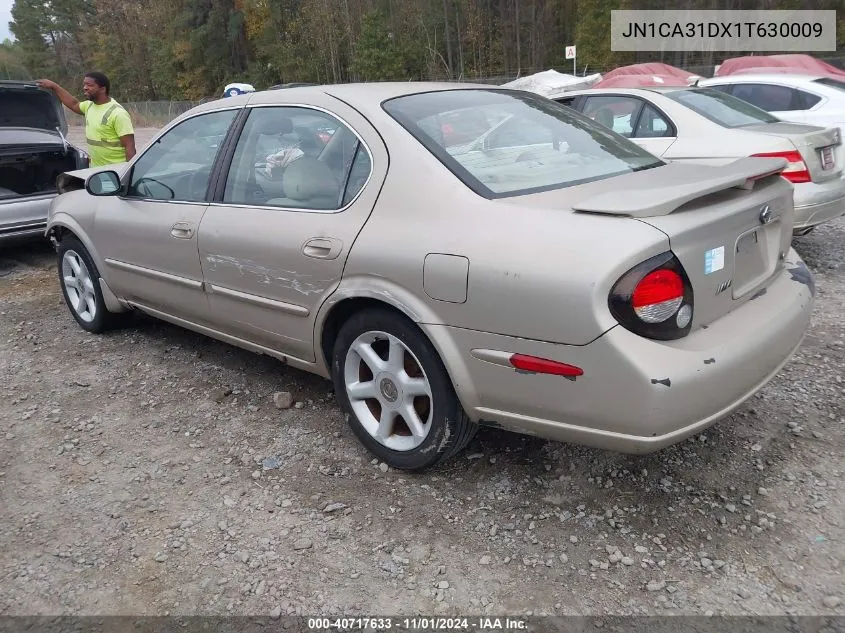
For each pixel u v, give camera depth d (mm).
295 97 3416
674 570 2426
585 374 2301
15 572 2578
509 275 2391
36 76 82875
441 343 2627
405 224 2758
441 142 2900
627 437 2316
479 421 2699
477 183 2711
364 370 3148
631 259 2207
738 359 2393
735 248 2564
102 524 2836
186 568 2561
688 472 2959
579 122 3422
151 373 4285
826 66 12930
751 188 2723
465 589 2396
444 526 2719
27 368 4473
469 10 48250
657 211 2314
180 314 4105
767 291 2809
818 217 5500
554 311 2301
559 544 2586
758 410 3414
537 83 15828
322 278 3027
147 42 64125
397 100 3152
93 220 4543
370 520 2777
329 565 2541
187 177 3900
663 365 2229
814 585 2322
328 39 50531
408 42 48375
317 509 2865
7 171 7289
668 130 6074
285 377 4129
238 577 2500
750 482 2871
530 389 2457
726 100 6527
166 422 3662
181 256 3816
